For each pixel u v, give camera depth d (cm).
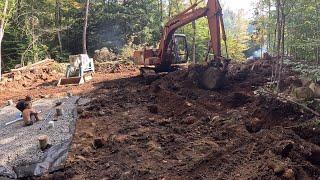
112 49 2594
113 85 1277
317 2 940
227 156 575
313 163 539
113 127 770
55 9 2650
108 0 2814
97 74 1755
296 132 620
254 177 495
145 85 1210
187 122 763
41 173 583
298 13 980
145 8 2706
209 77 991
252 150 582
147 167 570
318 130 605
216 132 685
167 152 624
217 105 849
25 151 655
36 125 814
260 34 1678
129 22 2675
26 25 2266
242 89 957
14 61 2252
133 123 789
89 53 2711
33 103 1049
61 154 637
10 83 1480
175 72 1174
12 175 581
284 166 501
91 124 796
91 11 2717
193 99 921
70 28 2708
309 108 670
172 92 985
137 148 649
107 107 937
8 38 2289
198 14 1102
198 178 522
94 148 666
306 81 766
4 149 675
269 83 855
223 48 2423
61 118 848
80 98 1072
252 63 1191
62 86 1382
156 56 1351
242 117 726
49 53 2500
